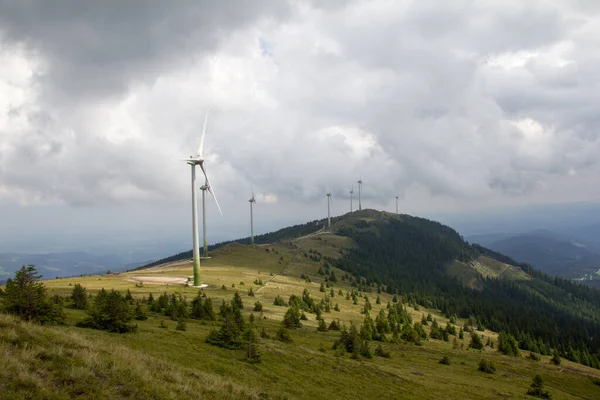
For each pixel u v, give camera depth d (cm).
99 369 2269
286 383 4447
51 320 4534
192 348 4809
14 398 1686
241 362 4803
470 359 10512
